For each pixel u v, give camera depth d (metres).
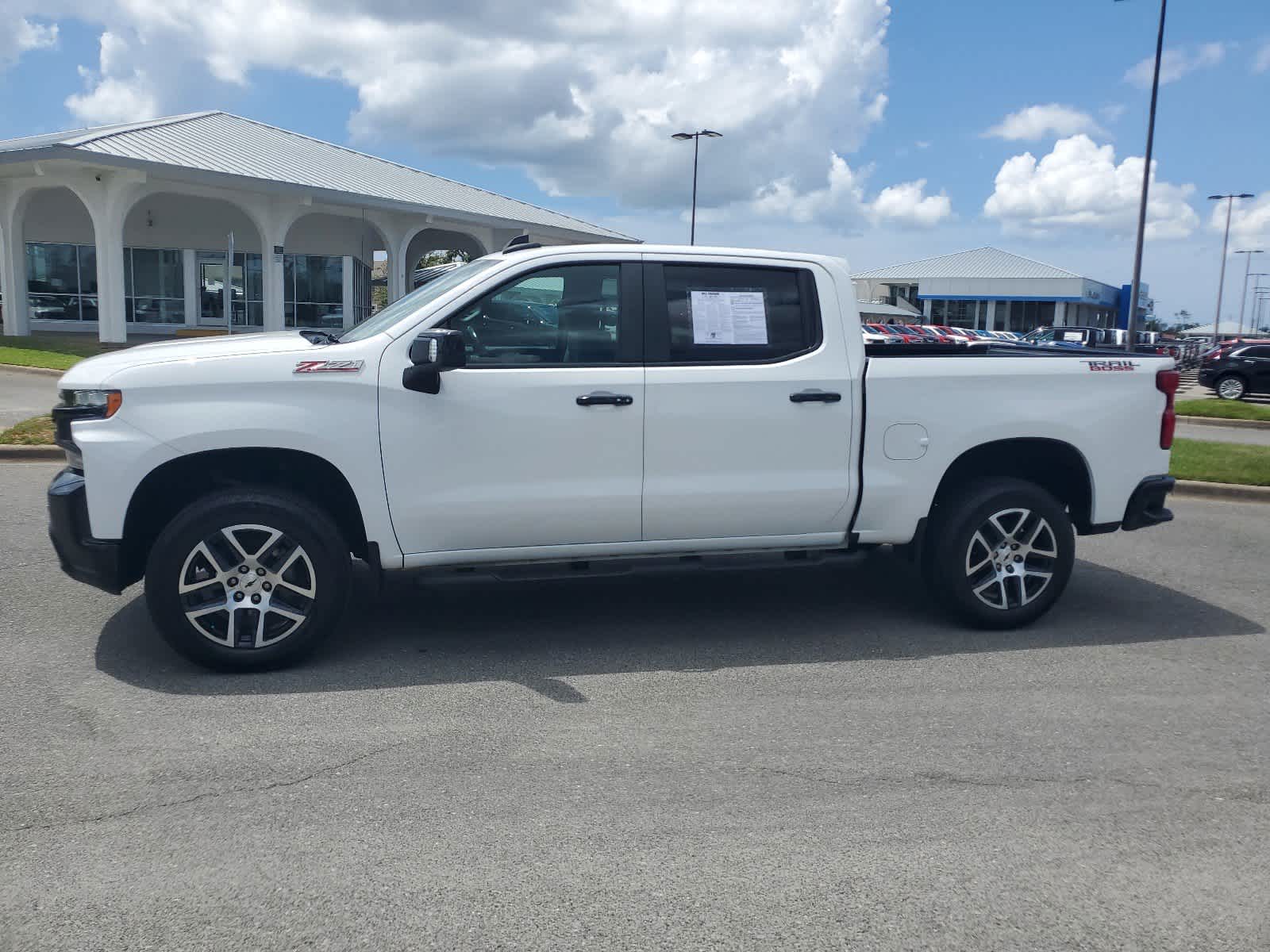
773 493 5.46
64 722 4.35
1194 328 112.88
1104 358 5.94
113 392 4.76
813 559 5.67
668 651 5.47
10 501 8.45
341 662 5.18
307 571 4.97
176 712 4.49
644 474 5.30
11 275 25.30
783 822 3.62
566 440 5.18
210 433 4.77
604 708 4.65
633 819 3.62
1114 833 3.60
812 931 2.99
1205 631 5.99
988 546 5.81
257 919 3.01
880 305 54.88
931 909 3.11
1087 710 4.73
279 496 4.92
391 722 4.43
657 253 5.37
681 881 3.23
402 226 29.58
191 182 23.86
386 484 5.01
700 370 5.32
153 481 4.87
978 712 4.69
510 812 3.65
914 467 5.65
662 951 2.89
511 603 6.30
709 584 6.86
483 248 31.98
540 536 5.25
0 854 3.32
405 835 3.48
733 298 5.44
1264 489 10.63
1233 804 3.83
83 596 6.09
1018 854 3.44
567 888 3.19
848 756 4.18
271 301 26.33
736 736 4.36
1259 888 3.28
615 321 5.29
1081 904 3.16
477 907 3.08
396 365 4.98
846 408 5.52
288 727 4.35
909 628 5.94
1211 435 18.05
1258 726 4.58
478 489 5.11
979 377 5.68
